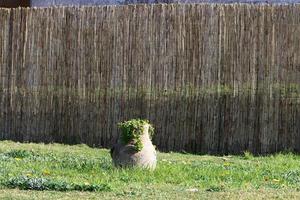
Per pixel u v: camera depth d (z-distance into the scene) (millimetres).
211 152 20031
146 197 12195
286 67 19875
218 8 20031
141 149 15211
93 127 20734
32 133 21156
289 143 19891
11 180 13227
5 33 21375
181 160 18281
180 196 12352
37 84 21125
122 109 20516
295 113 19875
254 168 16609
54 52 21031
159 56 20281
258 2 24562
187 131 20141
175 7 20234
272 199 12258
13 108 21281
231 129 20000
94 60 20703
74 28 20891
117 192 12688
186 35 20172
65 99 20922
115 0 25188
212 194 12602
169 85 20203
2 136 21344
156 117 20281
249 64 19938
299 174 15680
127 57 20484
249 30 19969
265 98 19906
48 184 13000
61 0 25781
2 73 21375
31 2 26250
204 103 20062
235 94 19969
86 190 12891
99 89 20672
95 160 17062
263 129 19922
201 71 20078
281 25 19875
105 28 20641
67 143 20922
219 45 20016
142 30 20406
